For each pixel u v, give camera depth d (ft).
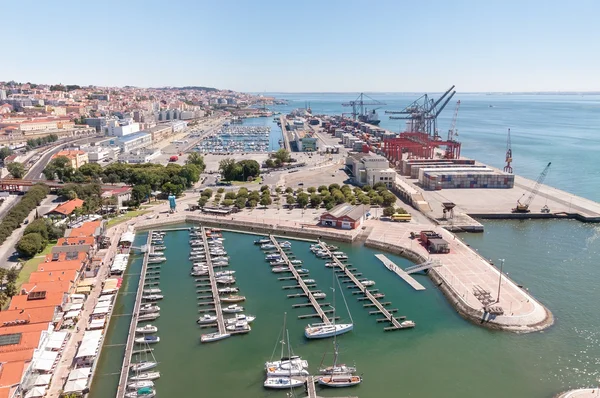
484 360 451.94
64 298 529.86
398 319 533.14
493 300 552.00
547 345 475.72
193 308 562.66
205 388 414.00
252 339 494.59
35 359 414.82
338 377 418.51
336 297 590.96
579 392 392.47
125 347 477.36
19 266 645.92
